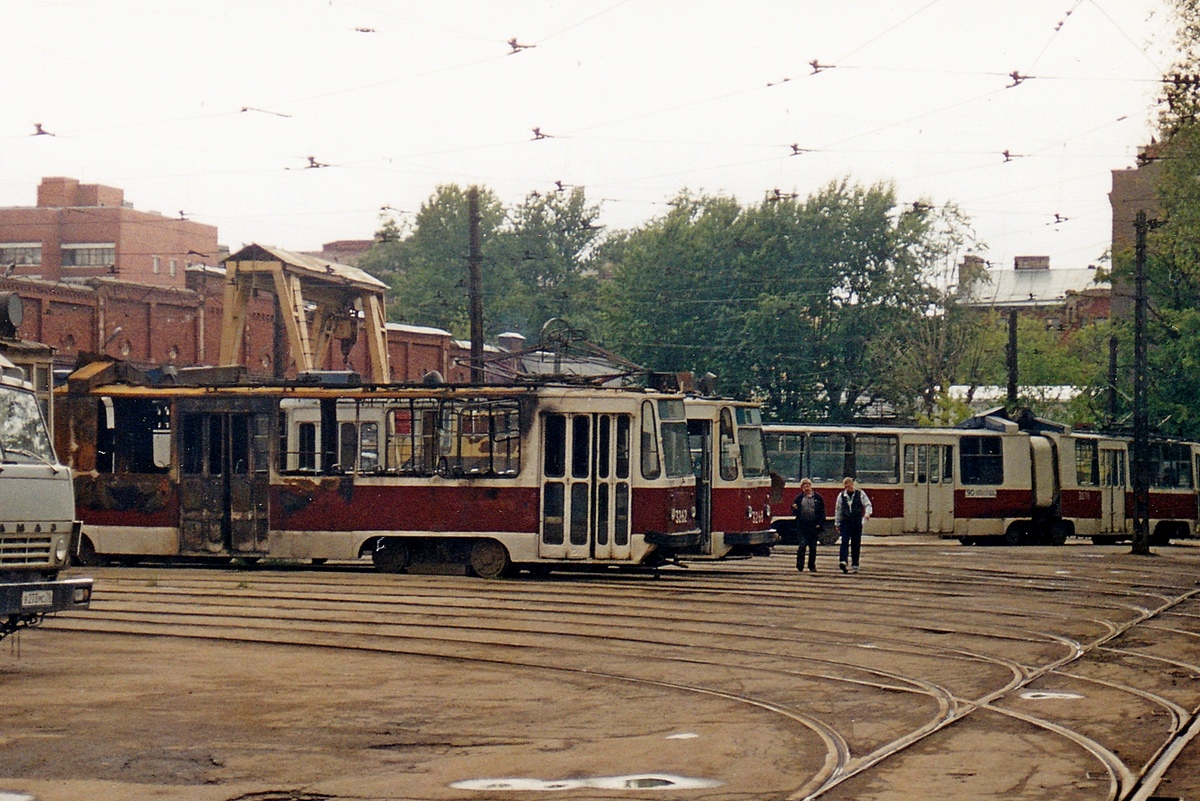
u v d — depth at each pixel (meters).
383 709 11.75
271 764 9.47
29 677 13.32
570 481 23.78
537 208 99.06
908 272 64.19
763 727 11.00
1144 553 34.12
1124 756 9.85
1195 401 53.91
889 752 9.94
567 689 12.86
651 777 9.14
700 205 69.06
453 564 24.56
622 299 67.25
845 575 25.05
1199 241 48.97
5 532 13.20
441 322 91.50
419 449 24.50
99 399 25.86
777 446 35.75
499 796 8.53
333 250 118.56
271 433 25.11
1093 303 98.62
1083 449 40.66
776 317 63.22
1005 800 8.45
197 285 48.66
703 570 25.95
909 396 62.41
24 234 75.88
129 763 9.43
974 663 14.55
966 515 38.22
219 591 20.89
